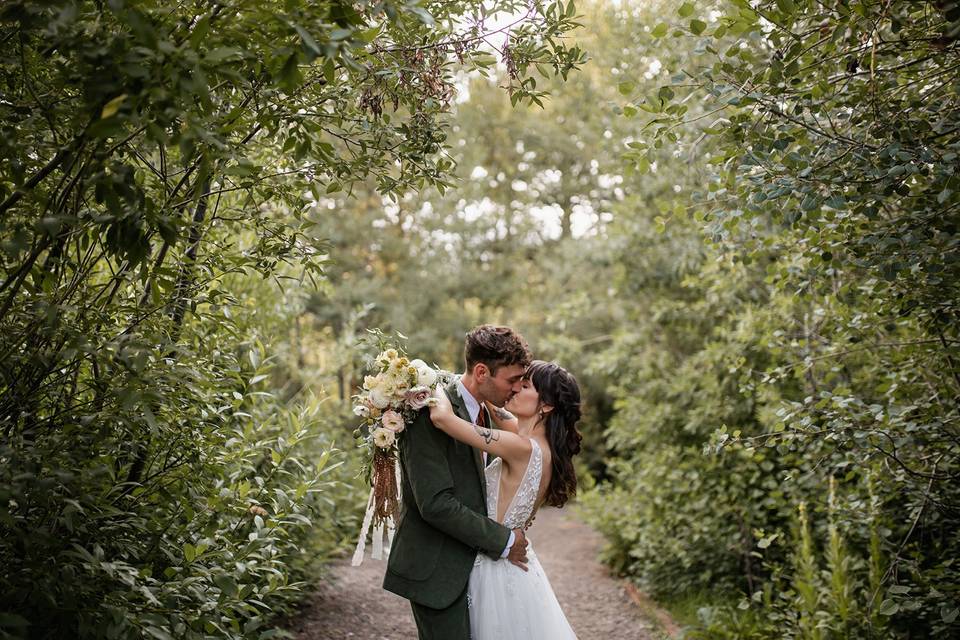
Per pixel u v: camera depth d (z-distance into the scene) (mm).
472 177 13781
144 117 1756
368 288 13000
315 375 6246
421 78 2594
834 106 2664
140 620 1962
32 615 1999
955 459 3146
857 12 2396
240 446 2996
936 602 3166
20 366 2045
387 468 2568
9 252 1715
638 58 5117
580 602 5664
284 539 3143
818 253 3078
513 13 2662
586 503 7004
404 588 2455
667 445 6273
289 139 2186
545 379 2801
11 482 1771
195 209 2752
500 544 2475
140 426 2219
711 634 4316
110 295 2273
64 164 1914
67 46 1645
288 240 2627
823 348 3957
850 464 3484
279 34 1786
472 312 14555
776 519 5203
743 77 2619
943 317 2842
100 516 2090
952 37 2404
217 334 2846
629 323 8172
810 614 3719
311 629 4191
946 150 2486
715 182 3145
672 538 5547
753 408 5375
